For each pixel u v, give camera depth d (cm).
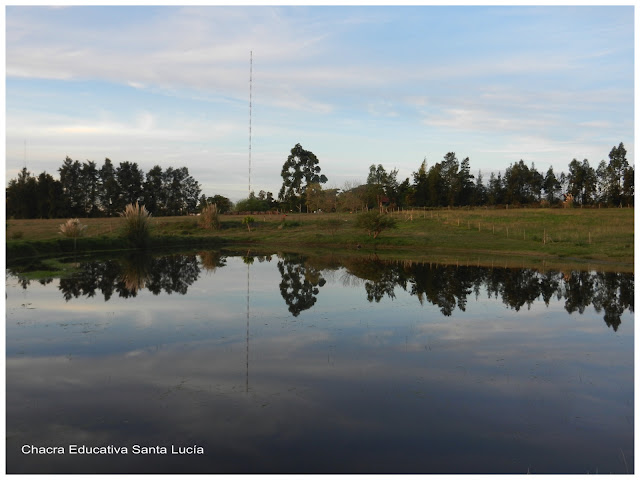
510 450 628
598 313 1489
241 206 8488
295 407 755
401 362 985
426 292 1864
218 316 1398
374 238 4747
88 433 665
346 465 584
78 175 9325
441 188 9650
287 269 2658
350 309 1520
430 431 680
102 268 2534
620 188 8931
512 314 1466
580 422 716
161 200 10256
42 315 1382
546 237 4191
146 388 829
